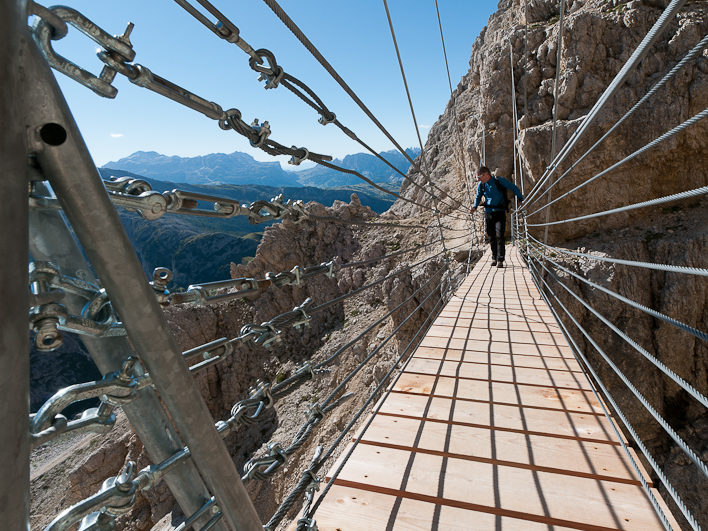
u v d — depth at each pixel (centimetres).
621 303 1384
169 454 75
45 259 60
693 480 1308
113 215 59
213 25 96
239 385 2708
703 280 1322
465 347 438
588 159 1470
